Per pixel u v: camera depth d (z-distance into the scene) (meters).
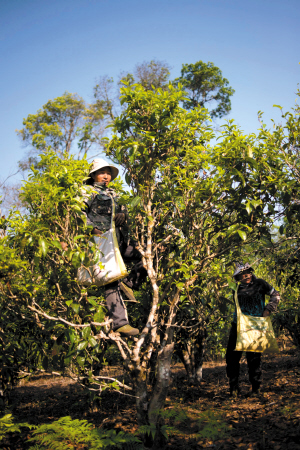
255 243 3.63
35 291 2.76
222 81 26.62
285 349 9.12
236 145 2.89
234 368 4.64
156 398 2.88
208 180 2.99
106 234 2.81
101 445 2.55
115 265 2.73
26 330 3.76
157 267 3.18
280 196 3.14
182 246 3.36
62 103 23.50
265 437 2.98
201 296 4.05
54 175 2.66
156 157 3.08
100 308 2.68
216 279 3.35
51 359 3.54
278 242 3.56
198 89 26.62
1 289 2.68
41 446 2.86
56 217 2.64
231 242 3.16
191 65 26.83
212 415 3.10
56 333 3.00
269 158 3.16
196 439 3.07
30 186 2.64
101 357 3.80
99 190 2.99
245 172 3.04
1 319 3.36
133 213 3.06
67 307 2.84
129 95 2.93
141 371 2.88
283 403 3.84
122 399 4.99
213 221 3.31
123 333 2.79
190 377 5.81
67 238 2.67
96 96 21.17
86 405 4.89
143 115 2.99
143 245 3.14
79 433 2.74
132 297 3.12
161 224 3.40
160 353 3.01
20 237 2.62
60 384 7.59
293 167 3.25
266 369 6.83
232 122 3.16
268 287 4.63
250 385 5.26
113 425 3.68
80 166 2.88
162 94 2.96
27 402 5.71
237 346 4.31
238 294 4.59
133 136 3.08
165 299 3.41
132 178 3.17
